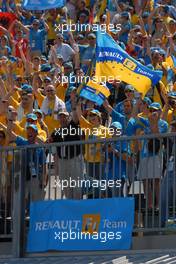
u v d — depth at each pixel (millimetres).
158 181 36469
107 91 43125
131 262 35000
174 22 58812
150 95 48469
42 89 52188
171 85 51125
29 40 62531
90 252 36812
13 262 37688
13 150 38656
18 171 38438
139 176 36375
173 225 35500
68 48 57969
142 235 36500
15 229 38406
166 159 35906
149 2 61812
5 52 61656
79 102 42406
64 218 37469
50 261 36969
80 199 37312
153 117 39594
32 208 38188
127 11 61562
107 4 63000
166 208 35656
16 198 38438
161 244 35906
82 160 37469
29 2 57344
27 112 48469
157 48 53281
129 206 36219
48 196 37969
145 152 36375
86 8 64125
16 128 44188
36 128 40906
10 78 55156
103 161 37094
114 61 42281
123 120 45312
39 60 56969
